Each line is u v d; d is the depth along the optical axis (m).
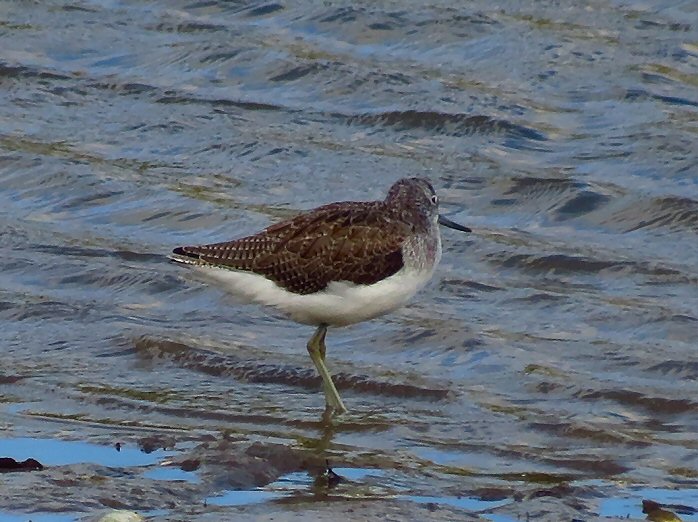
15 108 20.83
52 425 12.68
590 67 21.34
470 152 19.39
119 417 12.99
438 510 10.64
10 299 15.80
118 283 16.33
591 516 10.70
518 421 13.02
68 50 22.42
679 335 14.91
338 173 18.95
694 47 21.75
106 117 20.58
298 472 11.61
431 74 21.33
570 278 16.44
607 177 18.56
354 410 13.36
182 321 15.47
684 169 18.61
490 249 17.02
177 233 17.66
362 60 21.72
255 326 15.42
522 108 20.39
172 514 10.52
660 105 20.31
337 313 13.33
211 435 12.52
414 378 14.06
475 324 15.27
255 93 21.11
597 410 13.33
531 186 18.42
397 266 13.24
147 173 19.05
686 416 13.16
